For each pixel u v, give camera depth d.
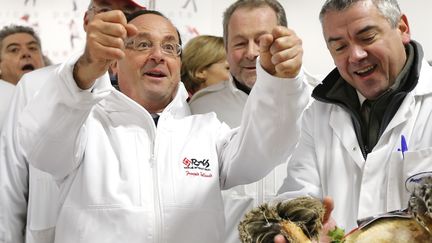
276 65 0.97
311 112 1.41
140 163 1.14
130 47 1.25
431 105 1.24
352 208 1.26
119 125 1.18
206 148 1.19
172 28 1.28
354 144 1.29
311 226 0.76
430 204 0.69
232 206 1.54
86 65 0.96
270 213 0.77
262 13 1.57
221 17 2.42
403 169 1.14
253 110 1.06
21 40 2.14
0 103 1.81
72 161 1.10
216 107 1.72
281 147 1.08
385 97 1.26
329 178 1.30
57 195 1.38
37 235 1.29
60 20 2.38
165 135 1.19
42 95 1.02
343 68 1.25
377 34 1.19
